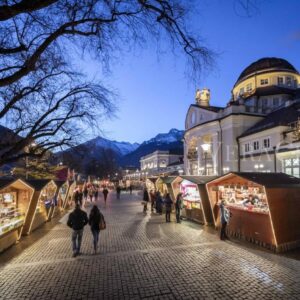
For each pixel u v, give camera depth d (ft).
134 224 54.19
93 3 14.92
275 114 115.44
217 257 31.07
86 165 242.17
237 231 40.78
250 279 24.40
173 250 34.22
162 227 50.24
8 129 36.32
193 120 156.15
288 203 34.81
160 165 277.85
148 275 25.80
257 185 35.99
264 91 143.64
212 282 23.86
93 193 130.00
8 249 36.32
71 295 21.84
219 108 148.25
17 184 41.34
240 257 30.94
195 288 22.72
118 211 77.51
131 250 34.53
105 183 242.17
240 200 41.04
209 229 47.75
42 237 43.91
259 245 36.09
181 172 176.65
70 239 42.01
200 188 52.16
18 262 30.48
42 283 24.30
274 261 29.43
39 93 32.55
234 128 119.85
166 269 27.35
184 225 52.03
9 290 22.93
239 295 21.30
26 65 13.97
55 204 68.85
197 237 41.37
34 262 30.37
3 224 35.73
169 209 56.80
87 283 24.16
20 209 43.42
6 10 11.02
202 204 51.98
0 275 26.37
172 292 22.07
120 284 23.81
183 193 61.72
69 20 15.31
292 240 34.22
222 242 38.04
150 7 14.79
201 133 140.46
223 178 44.09
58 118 41.63
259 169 103.04
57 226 54.60
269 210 33.55
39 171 107.45
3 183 38.65
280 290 22.04
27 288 23.27
